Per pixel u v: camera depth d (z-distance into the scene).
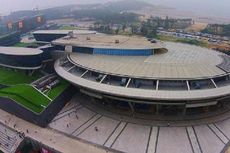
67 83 118.31
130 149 84.69
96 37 145.88
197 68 102.75
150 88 94.19
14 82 130.50
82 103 111.38
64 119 102.00
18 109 104.88
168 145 85.50
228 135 90.19
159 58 113.69
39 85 114.94
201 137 88.81
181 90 91.44
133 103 99.94
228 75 101.50
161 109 100.81
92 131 93.94
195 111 101.44
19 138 93.88
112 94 93.62
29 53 131.38
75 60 118.94
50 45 142.62
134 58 115.44
